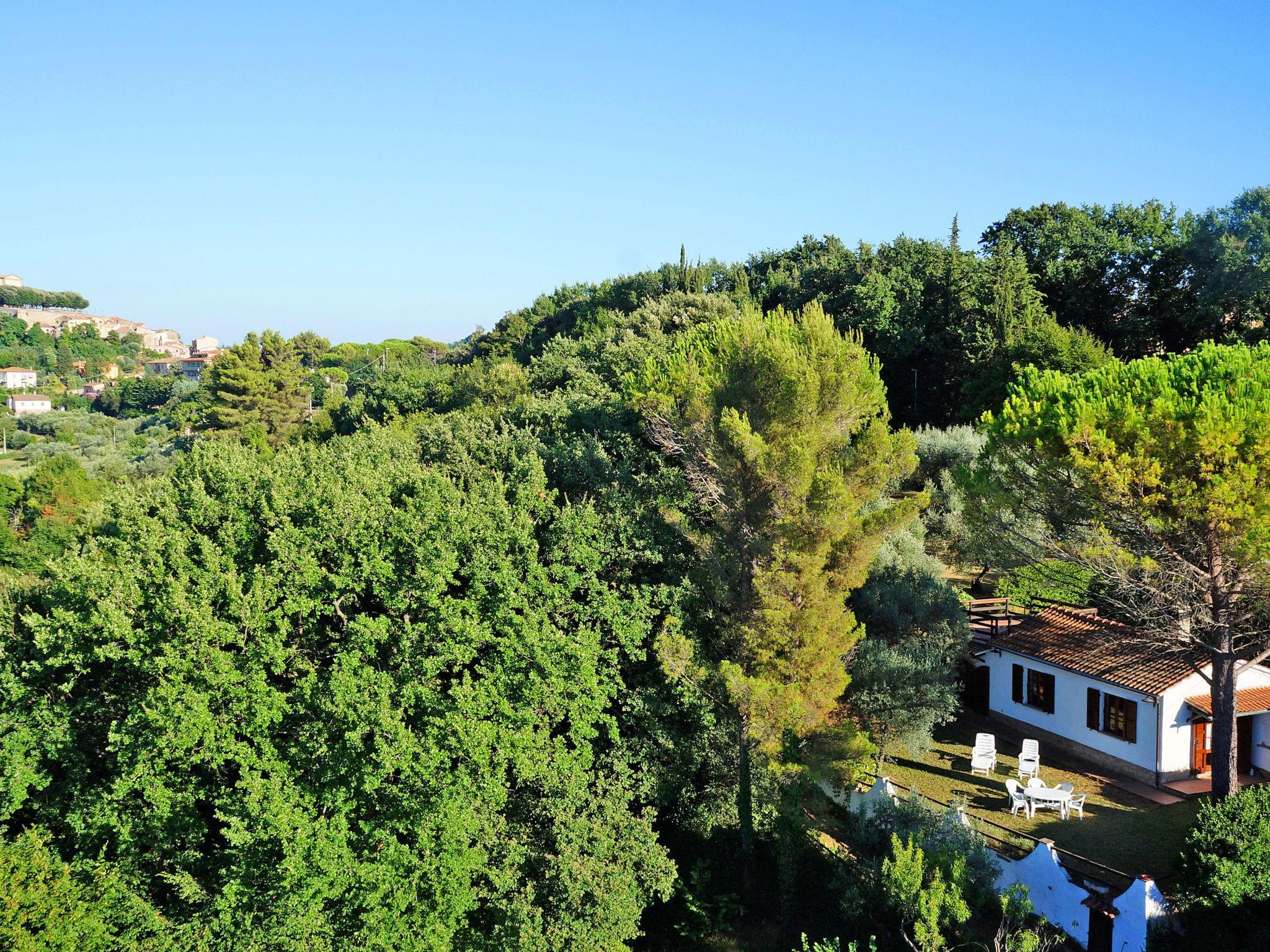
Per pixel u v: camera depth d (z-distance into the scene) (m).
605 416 36.31
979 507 26.09
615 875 21.91
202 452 27.98
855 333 26.62
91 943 18.72
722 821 26.97
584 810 23.84
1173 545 22.22
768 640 23.83
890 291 68.12
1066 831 23.38
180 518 25.30
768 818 26.44
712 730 26.02
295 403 109.94
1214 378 22.05
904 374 66.38
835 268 80.81
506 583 23.67
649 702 26.30
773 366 24.33
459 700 20.78
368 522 23.66
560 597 25.44
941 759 28.95
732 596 25.89
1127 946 18.81
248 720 20.27
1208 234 57.03
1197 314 56.38
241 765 20.27
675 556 28.56
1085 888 19.80
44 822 22.05
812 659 23.58
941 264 66.62
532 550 25.30
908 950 20.58
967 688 33.56
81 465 70.06
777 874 25.61
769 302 88.75
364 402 81.75
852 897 21.42
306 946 19.27
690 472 27.67
